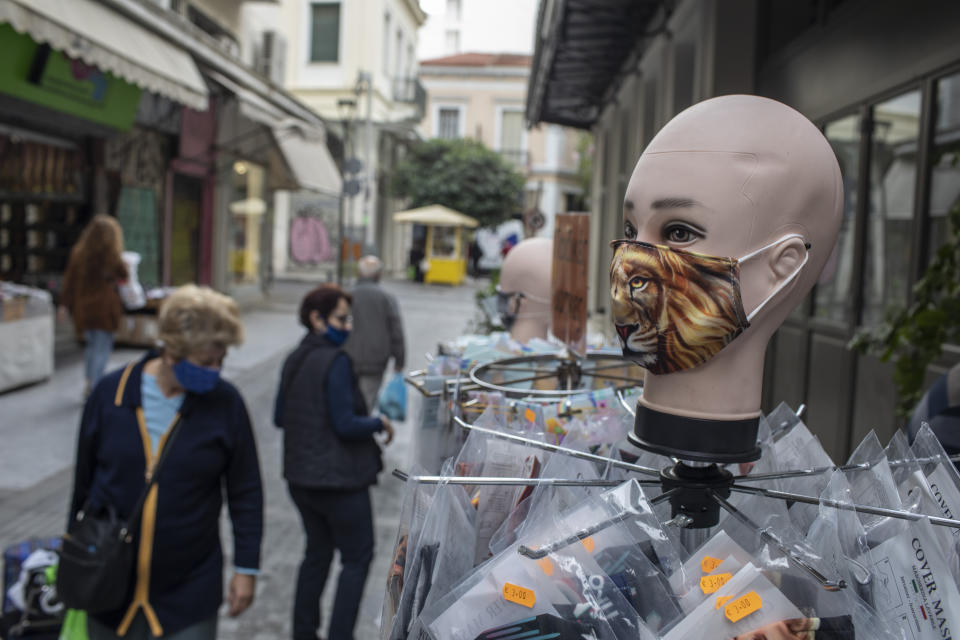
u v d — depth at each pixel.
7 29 6.73
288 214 25.66
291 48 25.75
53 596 2.68
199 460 2.29
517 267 2.24
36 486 4.99
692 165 0.90
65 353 9.23
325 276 25.23
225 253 14.45
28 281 9.09
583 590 0.83
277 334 12.55
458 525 0.97
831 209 0.92
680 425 0.93
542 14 6.48
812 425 4.49
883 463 0.94
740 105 0.93
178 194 12.70
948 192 3.05
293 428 3.29
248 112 11.30
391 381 4.88
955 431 1.58
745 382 0.93
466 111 36.84
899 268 3.49
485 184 29.61
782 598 0.81
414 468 1.05
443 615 0.86
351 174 19.19
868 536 0.92
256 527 2.51
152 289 10.47
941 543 0.89
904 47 3.38
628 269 0.92
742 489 0.95
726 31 5.12
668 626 0.83
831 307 4.32
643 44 7.57
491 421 1.18
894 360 3.37
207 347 2.25
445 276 27.61
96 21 6.63
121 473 2.24
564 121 13.16
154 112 11.02
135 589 2.23
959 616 0.79
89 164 9.86
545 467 1.02
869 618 0.83
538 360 1.79
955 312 2.73
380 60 26.28
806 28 4.92
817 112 4.41
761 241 0.89
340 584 3.25
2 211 8.70
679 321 0.89
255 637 3.38
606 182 11.27
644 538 0.87
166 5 11.50
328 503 3.26
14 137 8.54
